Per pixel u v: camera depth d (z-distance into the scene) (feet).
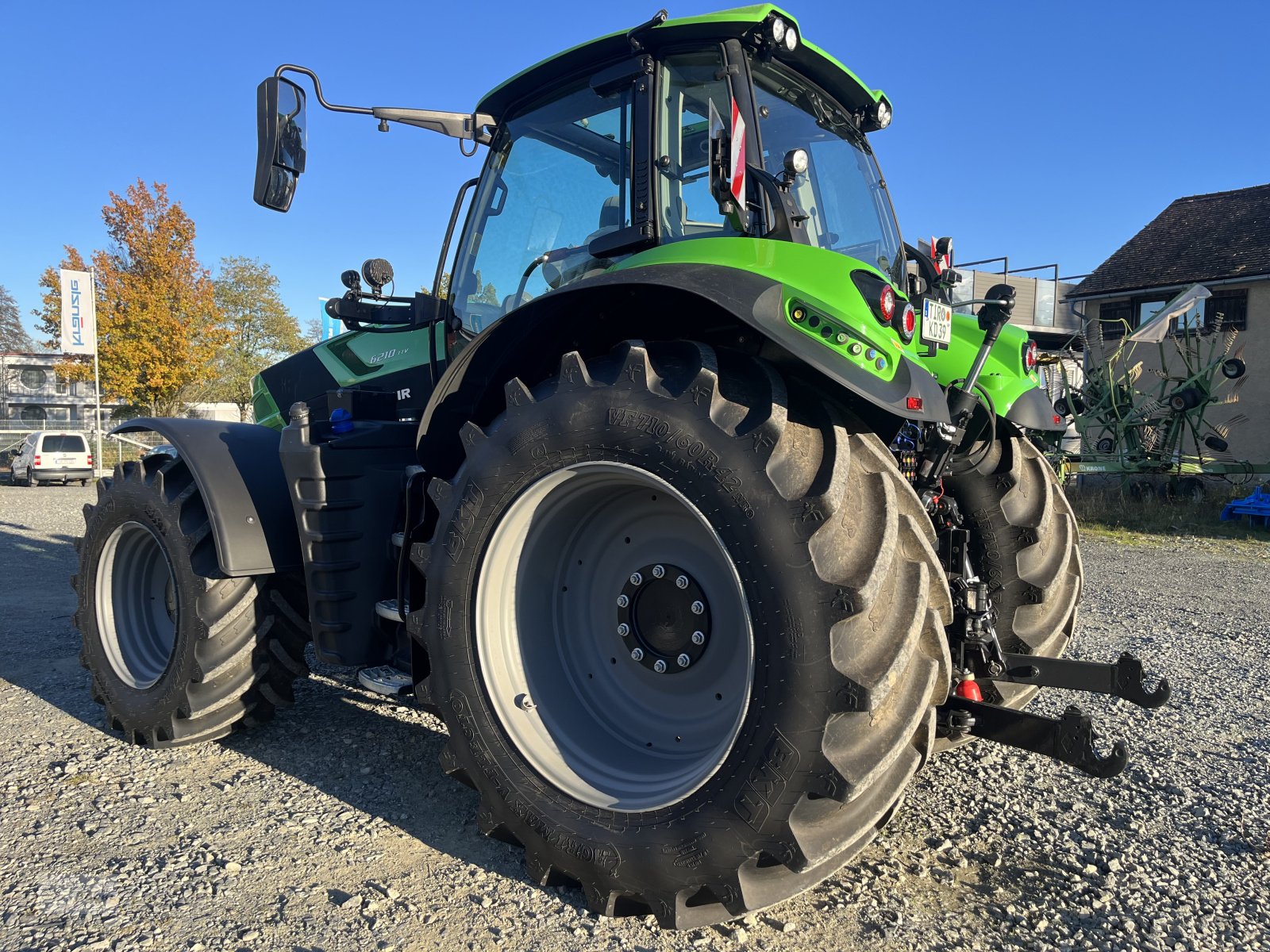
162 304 91.91
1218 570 25.45
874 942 6.70
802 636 6.16
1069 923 6.98
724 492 6.53
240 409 130.00
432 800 9.31
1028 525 9.77
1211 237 62.44
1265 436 55.01
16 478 72.54
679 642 7.67
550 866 7.34
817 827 6.32
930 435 8.65
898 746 6.26
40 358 151.12
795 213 8.02
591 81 9.29
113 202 90.89
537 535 8.00
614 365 7.47
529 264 10.11
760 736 6.30
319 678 14.08
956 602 8.51
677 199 8.90
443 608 7.92
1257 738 11.19
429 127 10.35
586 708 8.16
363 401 10.98
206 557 10.43
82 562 11.91
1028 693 10.03
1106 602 20.43
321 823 8.69
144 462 11.43
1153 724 11.73
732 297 6.78
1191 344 55.67
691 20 8.47
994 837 8.46
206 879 7.52
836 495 6.29
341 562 9.81
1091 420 44.34
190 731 10.57
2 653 15.37
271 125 9.36
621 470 7.11
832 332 6.70
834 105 10.79
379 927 6.81
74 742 11.06
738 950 6.56
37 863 7.80
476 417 8.95
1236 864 7.93
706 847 6.47
